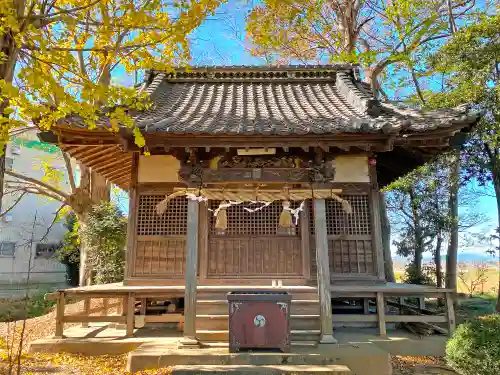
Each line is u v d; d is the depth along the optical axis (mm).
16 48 3941
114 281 11562
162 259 7316
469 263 16078
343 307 7816
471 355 4832
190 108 8102
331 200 7605
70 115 6172
